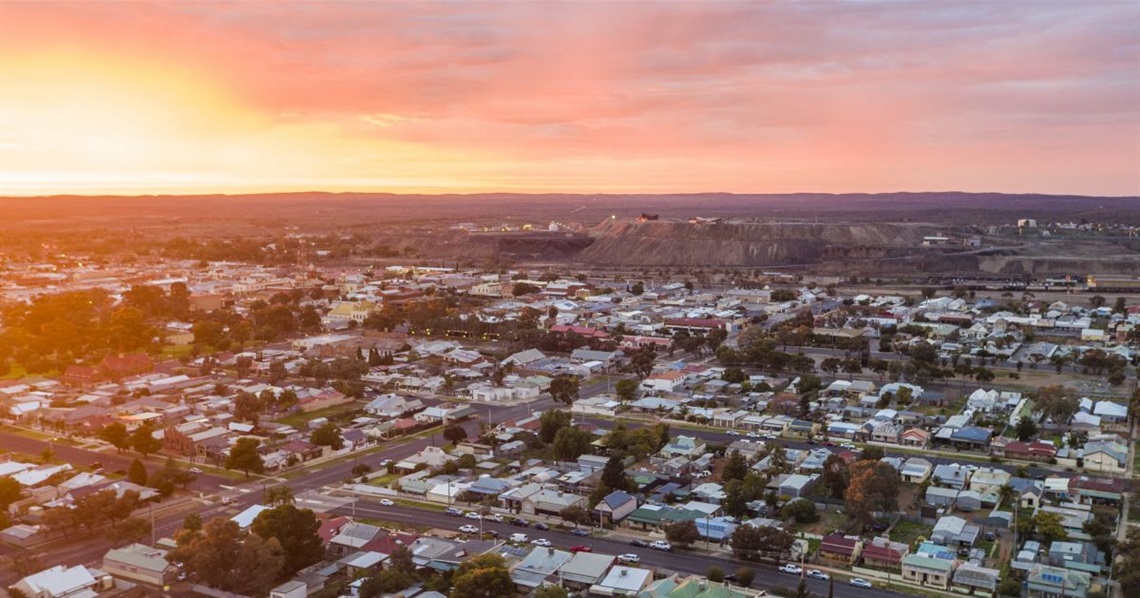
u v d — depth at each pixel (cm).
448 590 14888
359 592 14588
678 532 16775
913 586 15050
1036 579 14600
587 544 17000
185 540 16050
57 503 18738
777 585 15025
